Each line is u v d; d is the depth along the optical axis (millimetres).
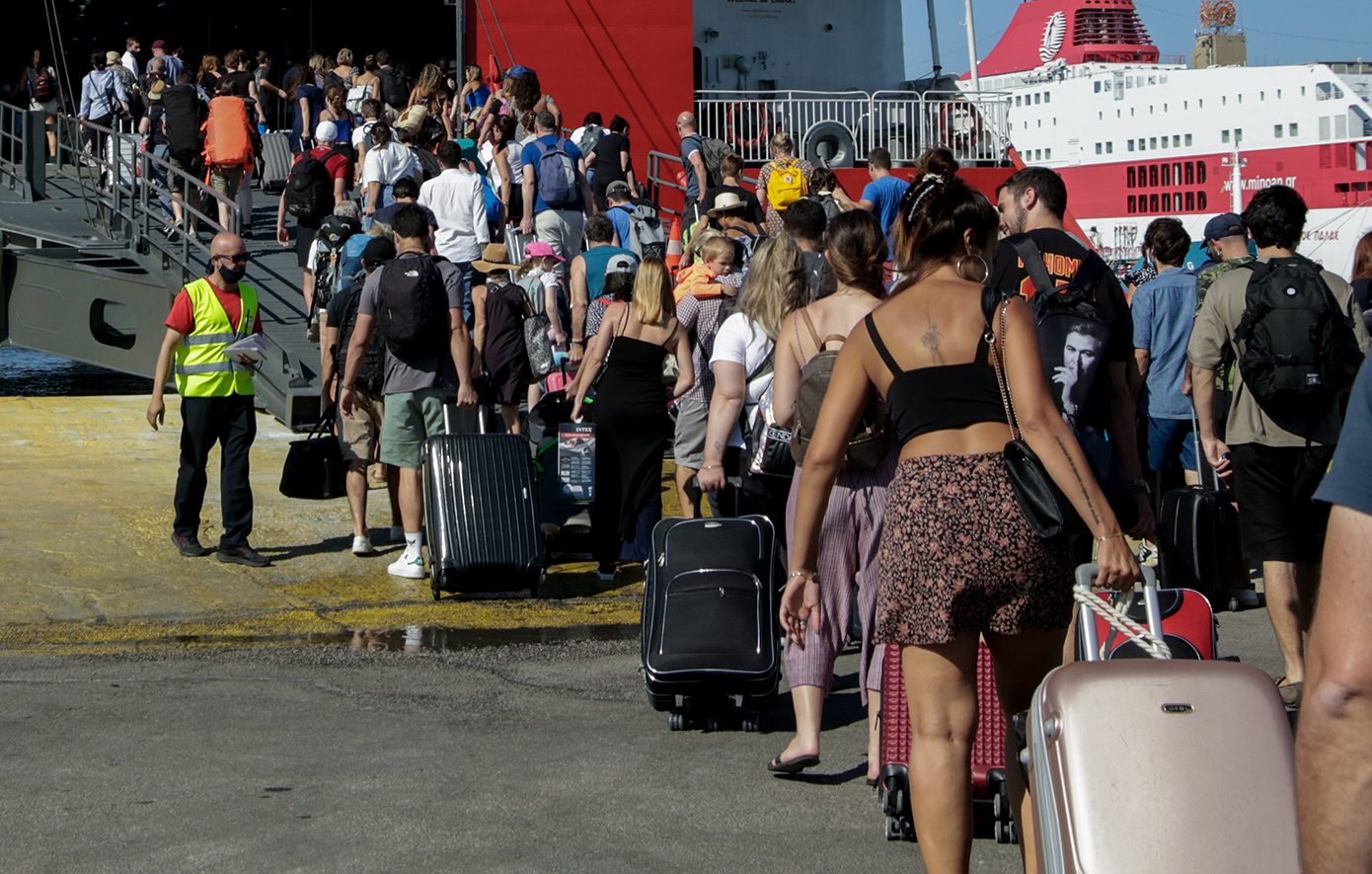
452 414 9859
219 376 10047
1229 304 7207
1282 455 6828
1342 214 74312
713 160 18344
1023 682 4320
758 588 6715
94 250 18016
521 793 5828
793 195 15742
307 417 14898
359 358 9727
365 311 9711
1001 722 5391
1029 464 4059
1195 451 10039
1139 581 4062
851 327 6082
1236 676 3232
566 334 13516
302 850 5148
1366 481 2330
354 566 10297
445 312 9766
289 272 18344
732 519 6965
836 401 4512
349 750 6379
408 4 35344
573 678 7703
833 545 5918
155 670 7684
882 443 5730
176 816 5484
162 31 37719
